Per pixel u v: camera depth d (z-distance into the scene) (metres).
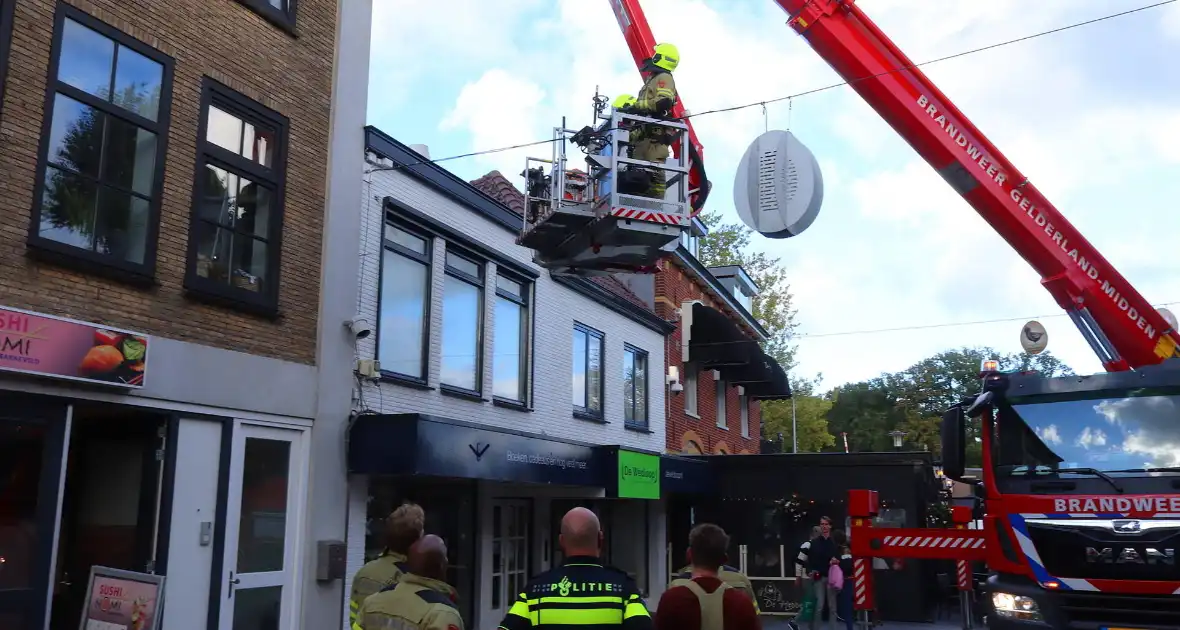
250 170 9.60
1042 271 9.41
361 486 10.75
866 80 9.20
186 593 8.52
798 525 20.23
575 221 9.23
